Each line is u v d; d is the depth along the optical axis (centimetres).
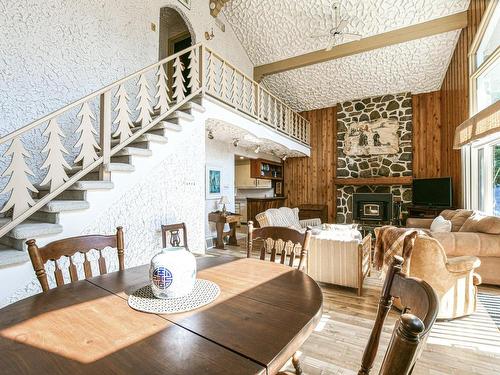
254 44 660
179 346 74
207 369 65
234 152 704
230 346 74
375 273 407
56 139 219
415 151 697
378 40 543
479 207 460
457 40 525
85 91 355
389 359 50
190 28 521
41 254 132
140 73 296
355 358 200
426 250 256
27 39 298
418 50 574
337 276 339
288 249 390
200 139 370
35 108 305
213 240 623
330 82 718
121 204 269
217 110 407
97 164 247
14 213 189
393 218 693
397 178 680
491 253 314
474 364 194
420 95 698
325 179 827
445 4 470
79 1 349
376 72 656
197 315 93
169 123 321
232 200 700
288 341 77
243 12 593
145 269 149
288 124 708
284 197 886
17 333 82
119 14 401
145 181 296
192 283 110
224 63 436
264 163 836
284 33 609
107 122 257
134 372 63
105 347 74
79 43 349
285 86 763
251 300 106
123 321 89
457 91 530
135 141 306
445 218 484
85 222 235
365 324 252
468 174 484
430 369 188
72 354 71
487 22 382
